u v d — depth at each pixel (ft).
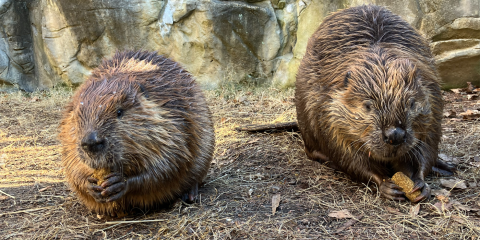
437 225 8.68
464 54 20.61
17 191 11.89
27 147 16.37
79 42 26.02
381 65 9.60
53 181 12.65
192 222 9.34
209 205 10.27
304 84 12.10
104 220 9.88
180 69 10.99
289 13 25.13
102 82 8.90
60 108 22.88
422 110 9.39
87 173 9.03
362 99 9.41
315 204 10.17
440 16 20.66
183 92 9.91
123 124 8.40
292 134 15.87
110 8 25.23
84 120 8.22
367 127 9.30
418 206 9.50
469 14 20.29
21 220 10.00
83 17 25.50
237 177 12.29
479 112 16.58
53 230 9.41
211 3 24.22
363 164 10.59
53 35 26.30
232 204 10.29
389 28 11.48
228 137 16.16
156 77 9.69
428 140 10.50
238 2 24.63
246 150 14.67
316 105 11.27
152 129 8.73
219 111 20.61
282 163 13.33
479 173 11.30
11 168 13.97
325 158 12.75
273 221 9.24
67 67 26.50
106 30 25.61
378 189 10.52
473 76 21.13
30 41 27.68
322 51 11.80
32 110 22.47
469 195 10.03
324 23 12.93
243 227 8.98
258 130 16.31
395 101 8.93
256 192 11.08
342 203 10.14
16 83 27.45
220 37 24.66
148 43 25.64
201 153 10.19
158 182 9.13
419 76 9.69
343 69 10.51
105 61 11.35
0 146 16.66
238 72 25.27
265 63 25.35
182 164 9.43
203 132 10.27
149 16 25.17
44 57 27.30
